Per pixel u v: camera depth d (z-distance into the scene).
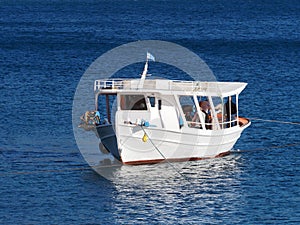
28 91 158.25
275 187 90.56
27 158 102.88
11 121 127.50
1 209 83.44
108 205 84.38
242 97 151.25
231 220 80.38
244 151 106.31
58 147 108.56
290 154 104.88
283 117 132.12
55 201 85.88
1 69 192.38
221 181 92.12
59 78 178.62
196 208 83.56
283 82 173.75
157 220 80.19
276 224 79.31
